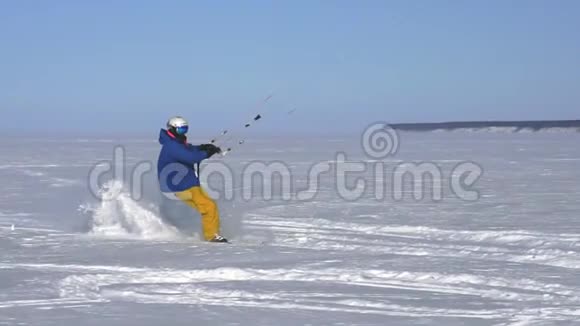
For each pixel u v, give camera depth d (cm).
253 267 967
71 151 5559
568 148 5828
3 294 819
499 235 1272
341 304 773
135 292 828
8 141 9112
